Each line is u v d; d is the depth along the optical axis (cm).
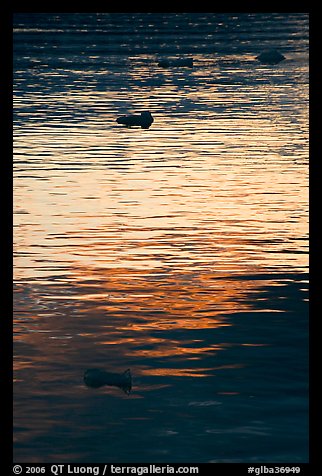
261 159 2555
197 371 1189
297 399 1109
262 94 3822
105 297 1466
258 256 1678
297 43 5688
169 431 1036
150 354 1243
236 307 1415
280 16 7212
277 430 1038
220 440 1016
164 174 2380
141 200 2097
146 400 1112
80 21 6862
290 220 1925
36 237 1795
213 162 2527
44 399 1115
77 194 2152
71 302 1443
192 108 3488
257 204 2059
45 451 996
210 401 1106
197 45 5584
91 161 2545
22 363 1212
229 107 3500
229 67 4694
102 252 1702
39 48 5425
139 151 2692
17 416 1071
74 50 5344
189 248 1730
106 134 2973
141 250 1717
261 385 1146
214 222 1911
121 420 1061
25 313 1393
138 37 5981
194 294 1476
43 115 3341
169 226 1880
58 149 2722
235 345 1271
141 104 3594
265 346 1266
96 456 981
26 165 2486
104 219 1931
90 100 3694
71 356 1236
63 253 1695
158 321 1361
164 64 4697
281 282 1530
